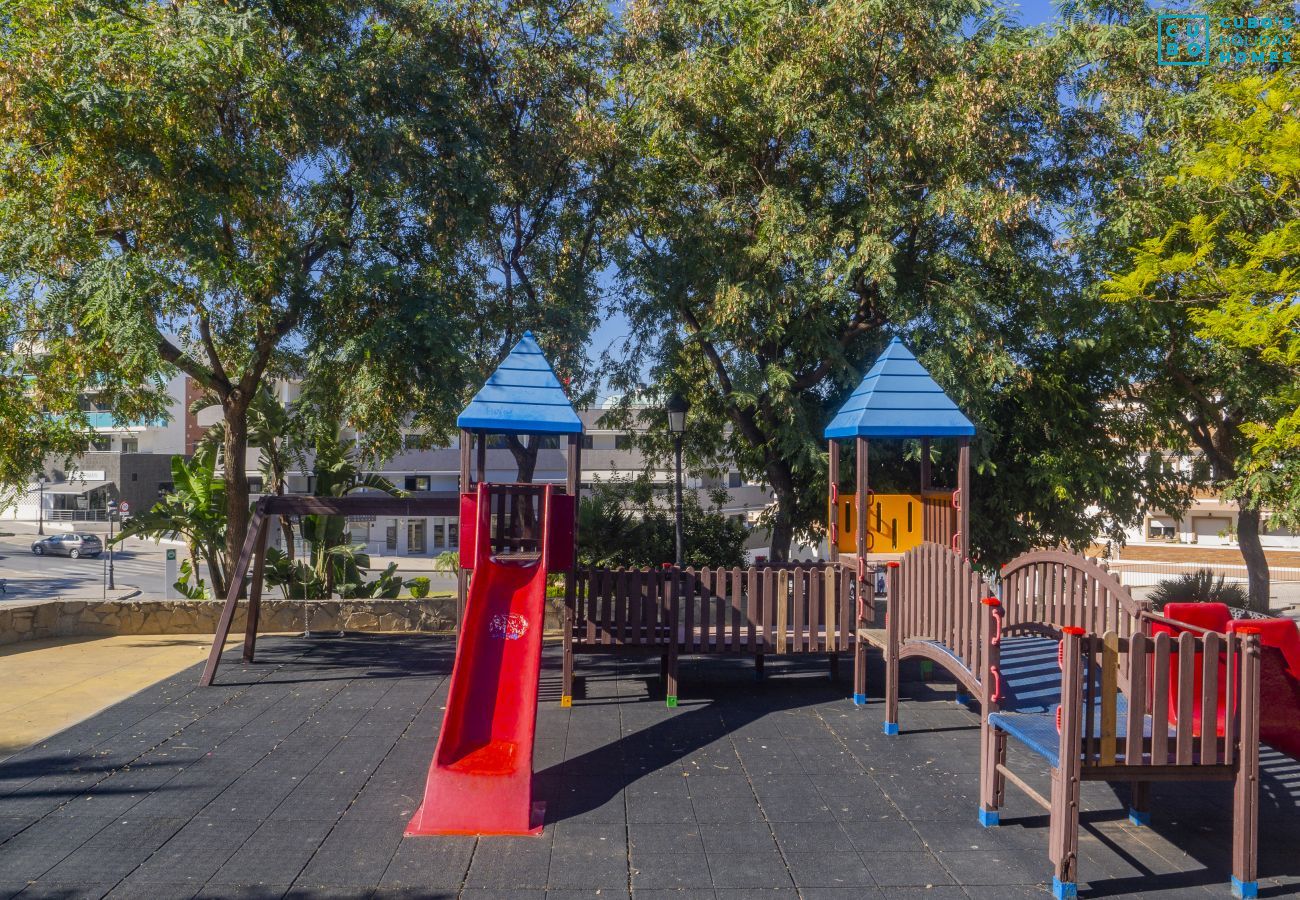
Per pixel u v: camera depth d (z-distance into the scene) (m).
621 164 16.59
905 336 15.29
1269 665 5.74
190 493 18.30
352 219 14.63
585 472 45.09
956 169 14.21
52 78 10.59
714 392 18.55
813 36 14.30
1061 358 16.42
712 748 7.95
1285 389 13.47
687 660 11.80
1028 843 5.93
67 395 14.02
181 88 11.08
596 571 9.59
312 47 13.88
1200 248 13.25
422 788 6.81
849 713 9.16
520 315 14.95
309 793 6.68
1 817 6.18
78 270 11.62
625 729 8.54
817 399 17.00
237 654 11.81
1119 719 6.27
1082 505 16.97
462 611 9.19
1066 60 14.84
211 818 6.20
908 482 16.80
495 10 15.20
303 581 19.06
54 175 11.21
